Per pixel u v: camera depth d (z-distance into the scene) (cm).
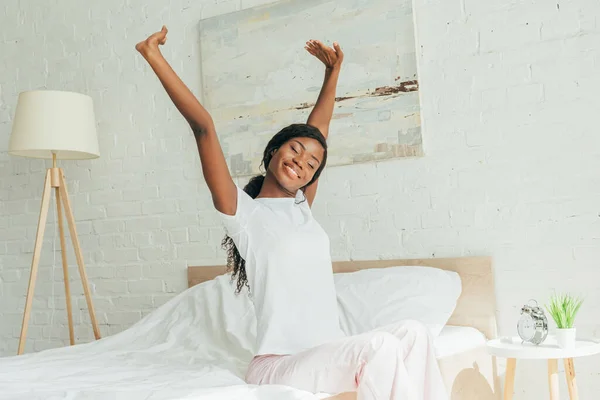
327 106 246
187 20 358
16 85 407
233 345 256
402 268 279
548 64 273
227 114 341
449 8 292
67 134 335
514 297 277
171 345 265
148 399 162
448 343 241
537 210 274
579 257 266
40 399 165
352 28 309
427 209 295
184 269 355
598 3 265
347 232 311
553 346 235
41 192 396
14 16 410
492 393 266
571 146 268
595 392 262
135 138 371
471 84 288
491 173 283
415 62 295
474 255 285
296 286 193
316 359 178
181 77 359
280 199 208
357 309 258
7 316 403
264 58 332
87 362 230
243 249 196
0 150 409
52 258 392
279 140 211
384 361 170
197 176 354
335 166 314
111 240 376
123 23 377
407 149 297
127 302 370
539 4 275
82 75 388
